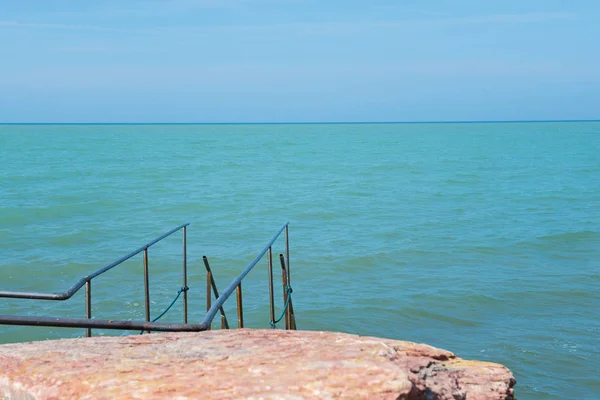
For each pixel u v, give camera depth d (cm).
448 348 1273
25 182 4466
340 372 270
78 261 2023
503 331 1355
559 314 1455
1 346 339
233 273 1870
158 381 274
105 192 3919
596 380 1102
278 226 2706
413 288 1689
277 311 1514
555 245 2216
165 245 2288
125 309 1512
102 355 312
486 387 300
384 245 2242
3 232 2508
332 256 2066
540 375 1127
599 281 1719
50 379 284
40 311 1491
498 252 2119
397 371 270
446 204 3400
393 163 6488
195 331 360
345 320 1454
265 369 280
